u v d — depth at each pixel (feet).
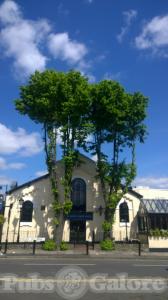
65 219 97.66
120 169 102.06
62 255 75.77
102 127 104.88
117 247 94.43
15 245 94.53
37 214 106.22
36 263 56.75
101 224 106.52
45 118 101.50
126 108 100.17
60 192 108.27
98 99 100.68
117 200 99.14
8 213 105.19
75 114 98.22
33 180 108.88
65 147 99.66
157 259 72.08
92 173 112.06
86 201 109.09
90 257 73.26
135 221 108.27
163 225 106.11
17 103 101.24
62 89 97.66
